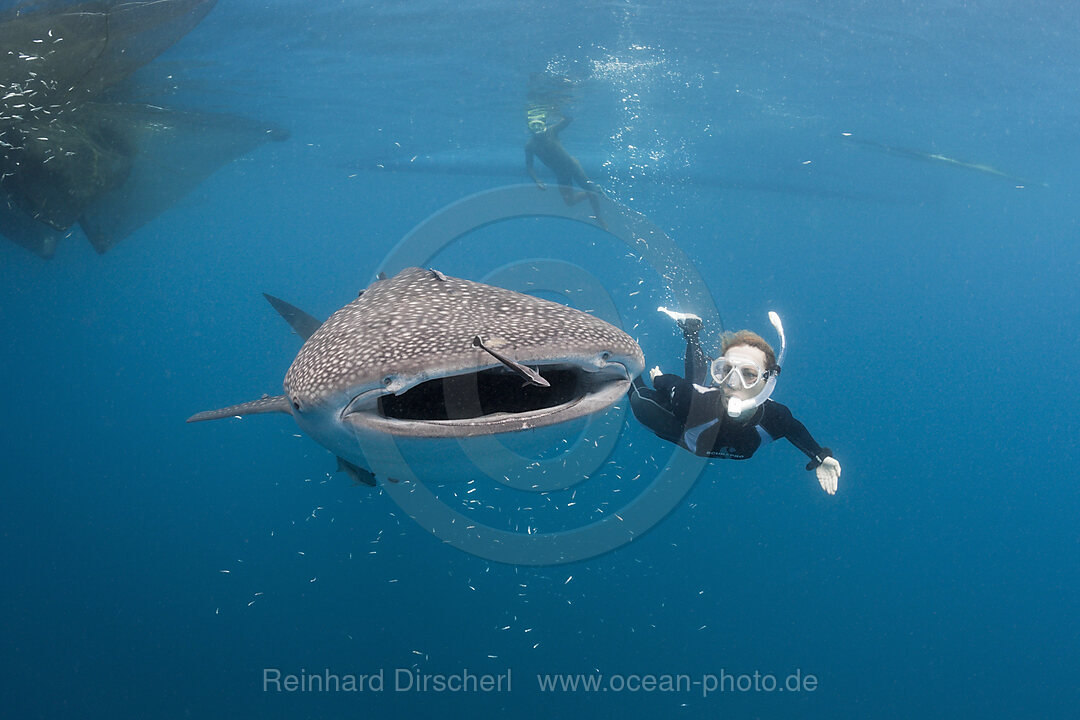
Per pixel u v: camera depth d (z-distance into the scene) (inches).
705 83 565.6
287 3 413.7
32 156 363.9
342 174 924.6
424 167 866.1
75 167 385.7
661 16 449.7
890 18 463.8
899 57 528.7
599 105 609.9
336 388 88.0
